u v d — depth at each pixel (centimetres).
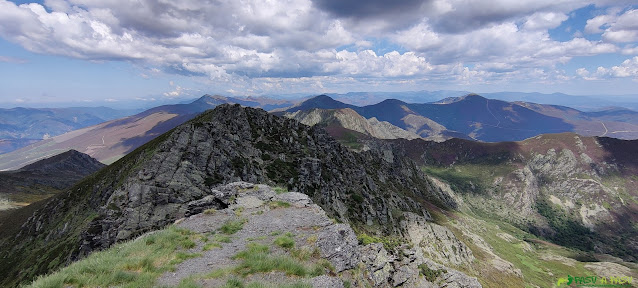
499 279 11788
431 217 16688
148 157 8112
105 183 9038
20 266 7488
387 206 12762
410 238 11450
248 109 13038
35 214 9869
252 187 3788
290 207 3241
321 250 2141
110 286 1530
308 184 10769
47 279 1495
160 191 7144
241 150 10581
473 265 11981
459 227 18062
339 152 14912
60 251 6881
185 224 2734
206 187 7831
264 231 2555
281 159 11294
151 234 2464
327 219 2869
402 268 2866
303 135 13712
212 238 2392
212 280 1614
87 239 6259
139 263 1800
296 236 2402
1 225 11275
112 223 6412
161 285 1532
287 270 1770
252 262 1816
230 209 3097
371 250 2648
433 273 3225
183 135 8894
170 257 1966
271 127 13025
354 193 12206
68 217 8719
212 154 8900
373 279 2288
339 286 1752
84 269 1669
